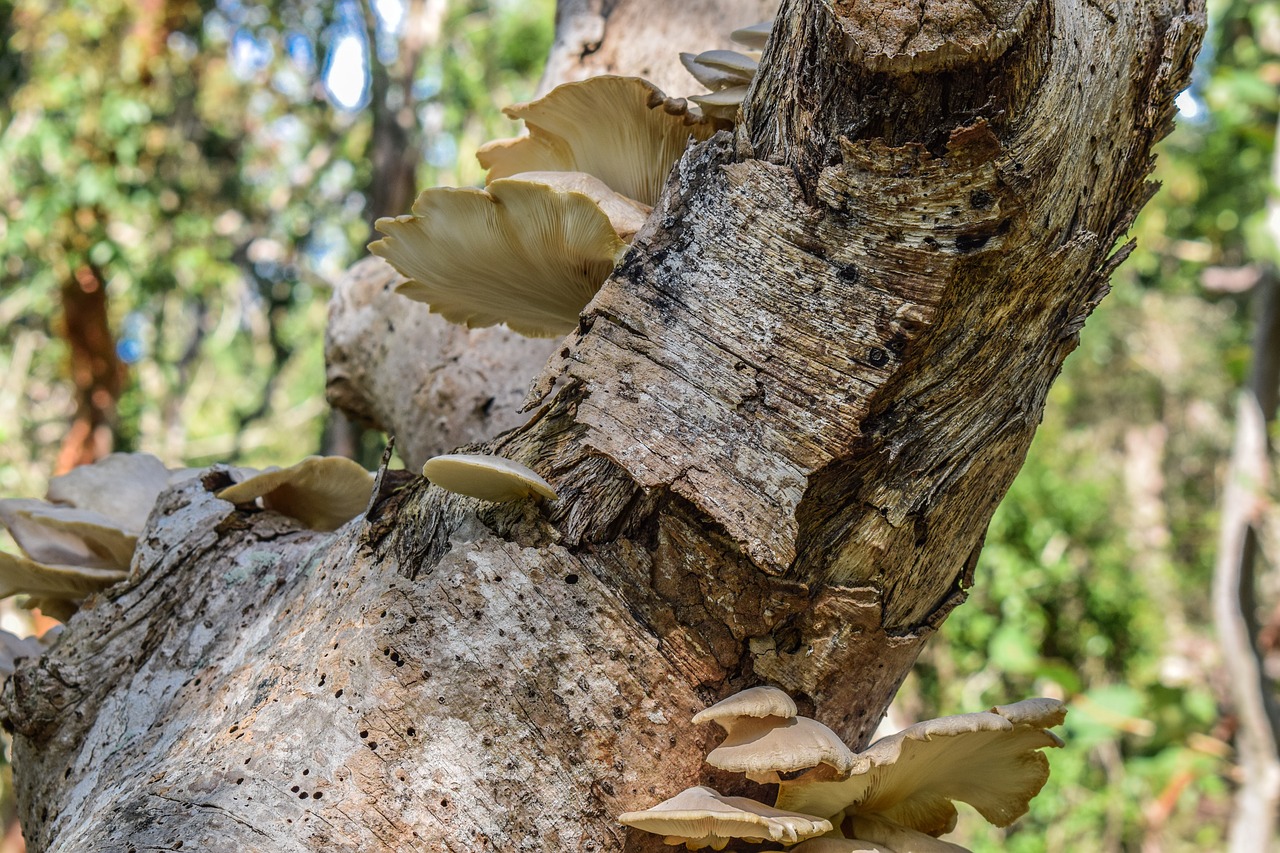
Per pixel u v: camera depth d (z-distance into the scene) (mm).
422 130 3834
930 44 697
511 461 757
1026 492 4266
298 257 5055
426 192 820
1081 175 747
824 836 783
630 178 908
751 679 779
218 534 898
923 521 775
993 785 836
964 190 723
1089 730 1886
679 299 763
